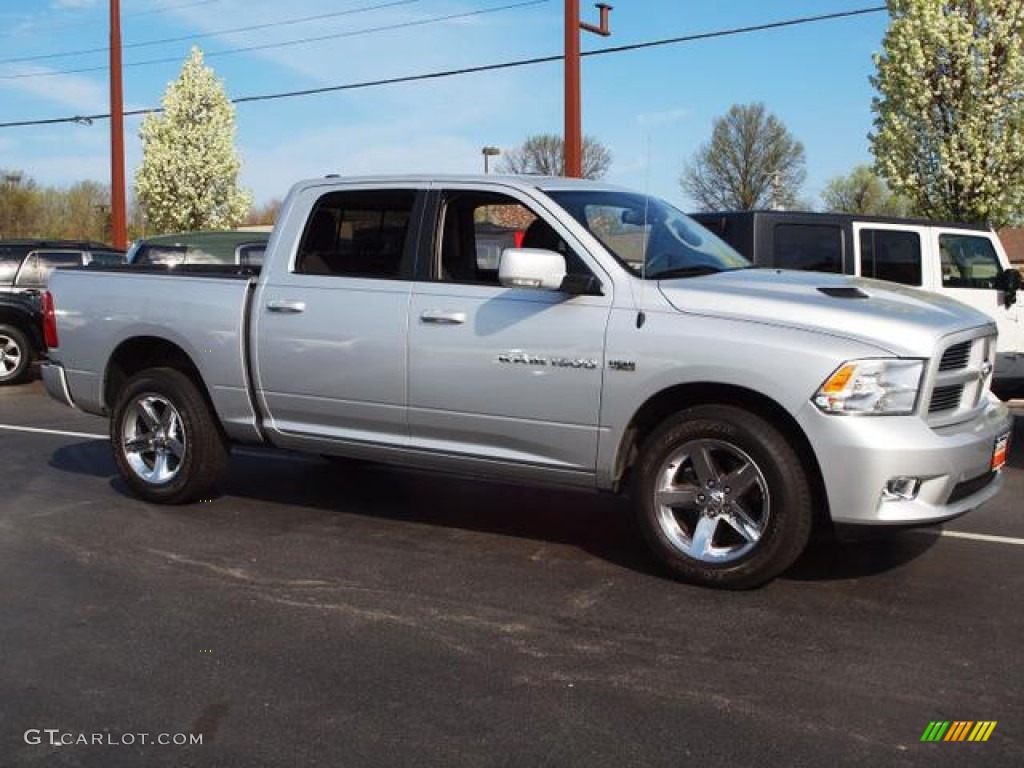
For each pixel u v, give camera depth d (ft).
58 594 16.10
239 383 20.25
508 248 17.53
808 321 15.15
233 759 10.91
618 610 15.26
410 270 18.45
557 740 11.25
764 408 15.89
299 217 19.89
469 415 17.74
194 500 21.77
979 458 15.55
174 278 21.25
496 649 13.82
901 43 57.16
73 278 22.77
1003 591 16.10
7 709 12.12
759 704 12.09
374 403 18.71
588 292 16.66
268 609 15.40
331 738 11.35
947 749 11.02
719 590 16.08
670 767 10.66
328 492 22.94
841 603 15.52
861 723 11.60
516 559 17.88
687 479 16.56
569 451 16.96
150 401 21.71
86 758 10.95
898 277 31.58
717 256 18.75
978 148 56.75
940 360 15.11
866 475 14.58
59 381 22.93
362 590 16.25
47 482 24.11
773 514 15.38
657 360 15.90
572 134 56.95
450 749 11.07
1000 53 56.44
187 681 12.85
